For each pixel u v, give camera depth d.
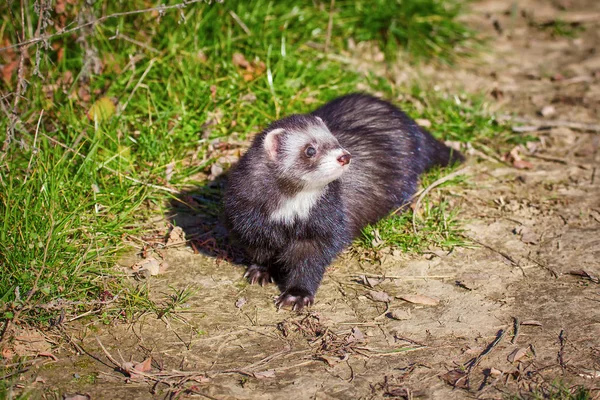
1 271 1.00
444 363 0.96
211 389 0.93
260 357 0.97
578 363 0.96
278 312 1.02
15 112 1.12
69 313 1.00
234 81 1.29
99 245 1.08
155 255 1.09
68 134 1.17
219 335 0.99
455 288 1.05
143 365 0.95
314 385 0.94
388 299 1.04
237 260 1.09
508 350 0.97
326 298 1.04
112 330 0.99
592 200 1.19
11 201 1.05
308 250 1.04
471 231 1.14
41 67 1.24
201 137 1.23
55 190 1.07
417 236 1.11
